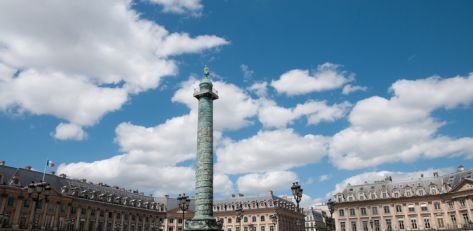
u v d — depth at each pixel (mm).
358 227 97438
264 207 115438
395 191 96938
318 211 165750
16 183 80250
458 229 83812
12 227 76500
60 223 85750
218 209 123375
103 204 97312
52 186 88188
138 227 107125
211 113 56062
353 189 104188
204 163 52906
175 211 117062
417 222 90375
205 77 57969
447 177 93250
